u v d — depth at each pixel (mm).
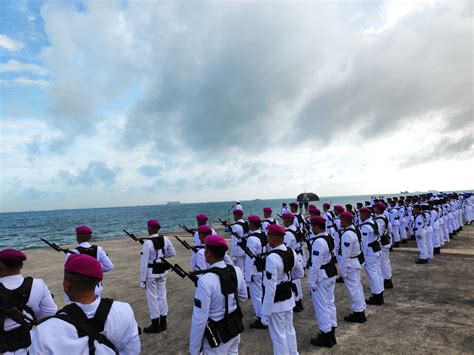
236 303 3342
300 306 6570
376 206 8188
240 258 7738
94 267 1967
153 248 5676
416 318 5824
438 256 11312
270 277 4020
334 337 4980
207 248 3416
